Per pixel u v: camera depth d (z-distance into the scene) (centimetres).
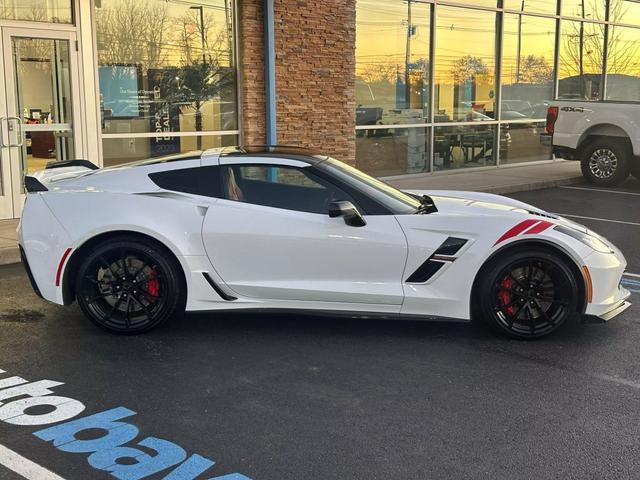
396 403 405
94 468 328
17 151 956
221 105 1177
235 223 509
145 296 521
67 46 988
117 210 512
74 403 404
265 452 345
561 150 1466
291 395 416
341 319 564
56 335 526
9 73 938
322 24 1224
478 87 1614
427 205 546
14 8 938
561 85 1827
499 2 1612
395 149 1462
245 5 1148
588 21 1856
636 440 361
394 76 1438
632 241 889
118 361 473
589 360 477
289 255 508
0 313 581
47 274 518
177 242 509
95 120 1027
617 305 523
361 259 505
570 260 503
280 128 1201
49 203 523
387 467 331
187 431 367
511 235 499
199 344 507
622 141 1400
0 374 449
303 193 522
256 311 516
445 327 546
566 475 325
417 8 1454
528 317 512
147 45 1083
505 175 1521
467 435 365
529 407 401
